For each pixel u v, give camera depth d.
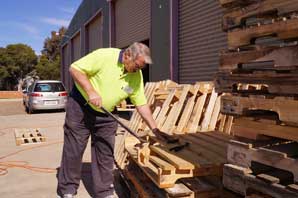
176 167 3.43
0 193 5.45
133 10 14.54
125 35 15.73
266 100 2.71
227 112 3.05
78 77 4.33
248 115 2.92
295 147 2.72
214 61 8.54
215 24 8.46
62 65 41.81
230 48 3.00
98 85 4.51
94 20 22.73
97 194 4.82
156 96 6.52
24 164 7.21
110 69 4.43
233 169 2.91
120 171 5.48
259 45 2.82
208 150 3.90
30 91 19.45
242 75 2.89
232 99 2.99
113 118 4.52
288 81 2.57
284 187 2.51
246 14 2.83
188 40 9.79
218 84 3.12
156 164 3.79
